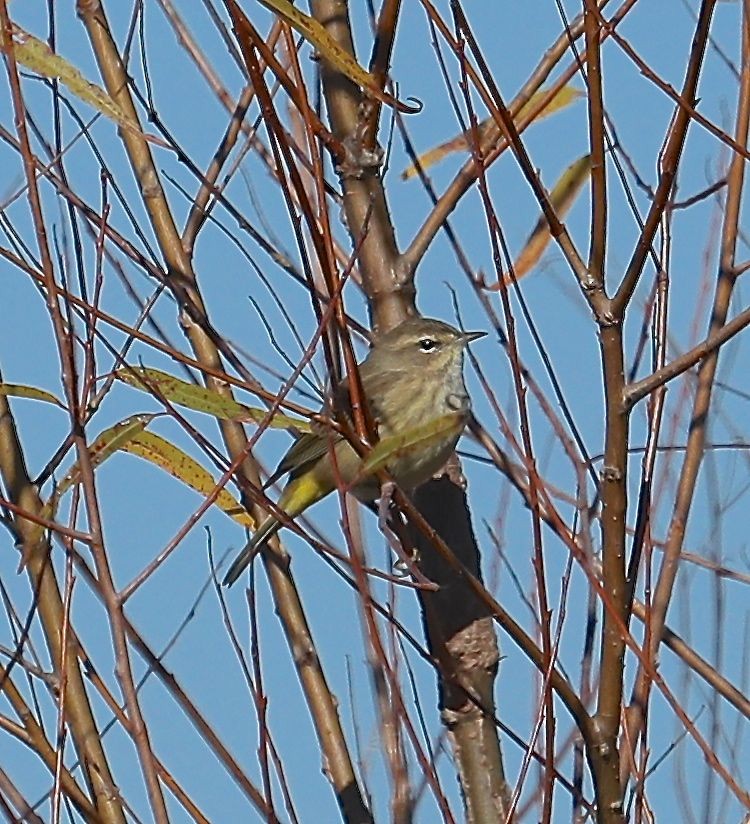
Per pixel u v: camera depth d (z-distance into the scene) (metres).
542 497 9.19
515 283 10.00
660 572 9.95
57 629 9.83
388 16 11.23
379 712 10.23
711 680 10.75
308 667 10.84
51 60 8.46
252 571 9.17
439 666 10.32
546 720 8.23
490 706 11.59
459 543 11.98
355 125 11.99
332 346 9.30
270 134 8.37
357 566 8.23
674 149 8.76
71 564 8.91
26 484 10.14
